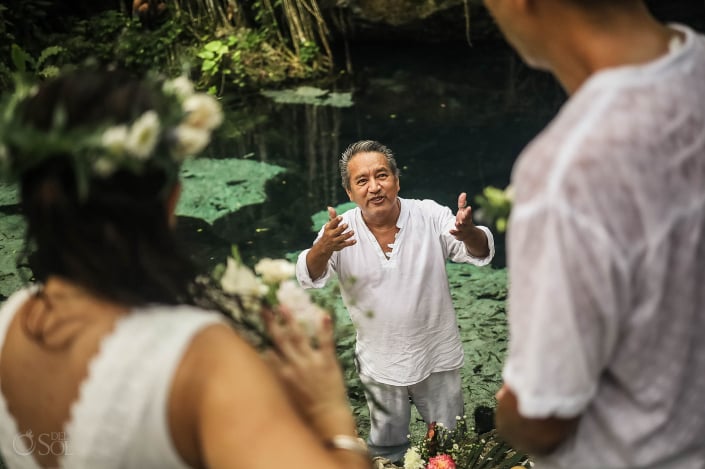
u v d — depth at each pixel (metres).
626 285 1.03
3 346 1.13
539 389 1.06
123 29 9.82
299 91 9.35
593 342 1.04
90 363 1.03
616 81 1.05
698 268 1.08
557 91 8.80
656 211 1.02
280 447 0.98
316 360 1.19
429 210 3.70
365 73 9.69
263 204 6.82
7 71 8.48
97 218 1.04
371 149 3.57
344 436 1.13
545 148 1.05
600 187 1.01
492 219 1.19
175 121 1.06
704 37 1.18
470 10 9.84
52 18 10.38
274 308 1.28
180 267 1.12
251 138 8.09
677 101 1.05
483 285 5.59
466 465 3.36
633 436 1.13
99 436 1.01
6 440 1.13
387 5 10.00
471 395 4.51
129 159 1.01
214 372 1.01
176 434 1.02
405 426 3.90
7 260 5.82
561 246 1.01
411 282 3.62
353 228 3.64
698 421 1.15
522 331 1.07
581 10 1.11
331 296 1.49
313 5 9.95
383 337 3.67
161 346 1.02
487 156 7.53
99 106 1.04
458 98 8.84
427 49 10.19
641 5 1.14
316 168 7.45
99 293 1.06
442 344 3.77
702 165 1.06
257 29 10.35
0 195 6.71
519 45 1.20
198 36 10.10
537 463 1.25
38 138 0.99
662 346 1.09
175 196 1.13
